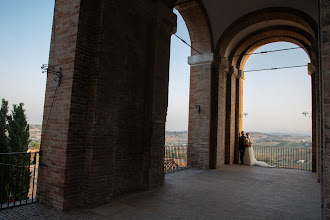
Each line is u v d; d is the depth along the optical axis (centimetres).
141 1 609
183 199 539
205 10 966
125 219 410
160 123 644
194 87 1062
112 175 509
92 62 484
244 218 436
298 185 733
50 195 456
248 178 818
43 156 482
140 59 607
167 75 678
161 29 652
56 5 511
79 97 460
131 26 574
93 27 487
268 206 510
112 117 511
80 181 462
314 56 888
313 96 1070
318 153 799
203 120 1021
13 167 1213
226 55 1162
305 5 893
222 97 1088
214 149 1016
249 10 997
